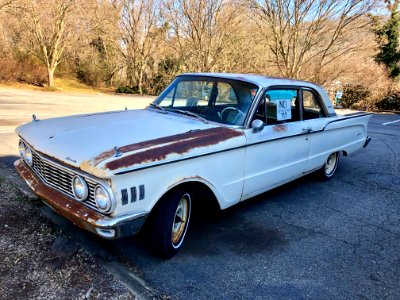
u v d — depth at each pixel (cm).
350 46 1923
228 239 370
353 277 323
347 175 644
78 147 290
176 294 277
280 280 309
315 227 418
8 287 263
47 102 1505
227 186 364
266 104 412
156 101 462
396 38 2186
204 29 2523
